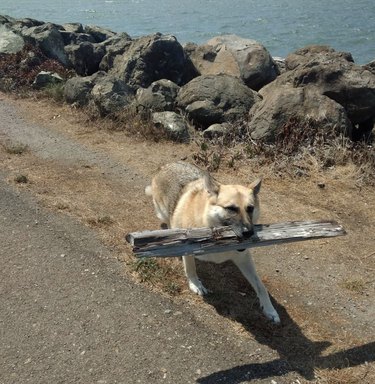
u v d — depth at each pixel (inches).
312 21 613.0
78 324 85.8
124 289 94.7
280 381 75.2
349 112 167.5
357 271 104.9
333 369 78.1
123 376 75.4
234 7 796.6
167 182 104.9
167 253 74.4
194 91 186.4
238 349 81.4
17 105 209.6
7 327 84.9
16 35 260.7
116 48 242.2
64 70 235.0
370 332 87.3
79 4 922.1
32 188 134.4
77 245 108.6
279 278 102.0
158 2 919.7
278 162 149.4
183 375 75.8
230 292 96.1
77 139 174.7
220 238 77.2
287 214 126.5
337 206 130.6
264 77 216.4
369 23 572.4
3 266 101.0
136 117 184.1
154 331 84.6
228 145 164.6
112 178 145.7
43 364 77.5
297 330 86.9
